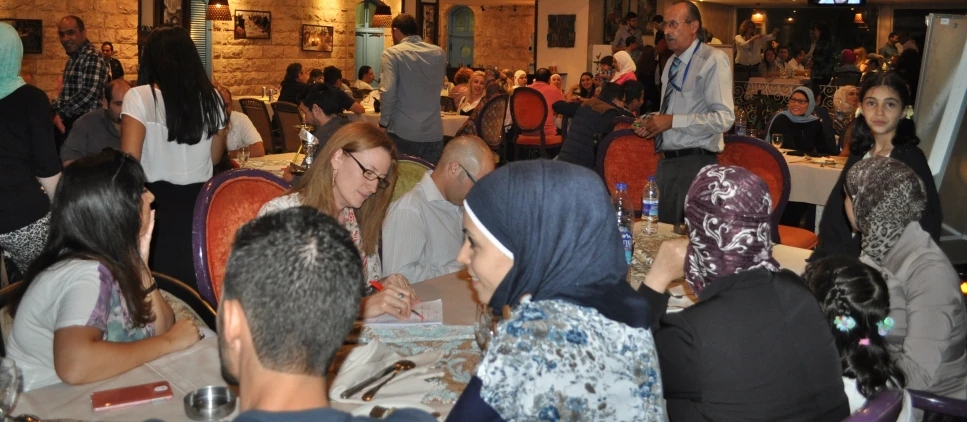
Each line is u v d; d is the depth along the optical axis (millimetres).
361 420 945
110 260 1750
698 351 1410
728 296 1465
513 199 1165
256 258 917
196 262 2355
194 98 3018
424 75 6250
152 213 1933
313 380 942
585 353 1074
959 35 3611
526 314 1106
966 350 2164
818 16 16359
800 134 6105
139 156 2982
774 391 1414
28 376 1710
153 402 1524
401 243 2789
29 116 3070
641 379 1118
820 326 1481
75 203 1734
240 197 2533
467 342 1921
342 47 12711
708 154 3945
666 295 1719
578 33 13578
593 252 1165
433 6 13445
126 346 1671
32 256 3223
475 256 1217
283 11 11781
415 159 3426
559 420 1053
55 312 1688
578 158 6094
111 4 9703
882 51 14391
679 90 4023
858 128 3018
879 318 1604
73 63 6398
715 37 16516
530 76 13688
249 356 931
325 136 4883
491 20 16312
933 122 3723
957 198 3771
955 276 2105
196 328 1832
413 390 1608
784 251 2844
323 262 922
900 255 2141
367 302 2090
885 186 2145
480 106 7793
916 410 1904
